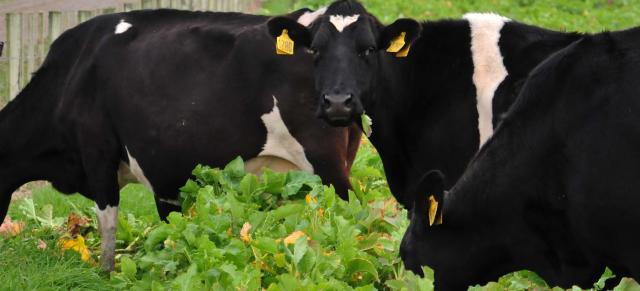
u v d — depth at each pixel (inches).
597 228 374.9
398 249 448.1
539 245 394.6
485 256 403.5
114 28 546.9
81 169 562.6
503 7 1430.9
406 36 487.5
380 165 639.1
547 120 380.8
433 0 1439.5
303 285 396.8
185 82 520.1
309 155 507.5
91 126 541.0
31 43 739.4
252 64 507.2
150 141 527.8
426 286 372.8
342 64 480.4
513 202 390.9
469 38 487.2
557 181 380.8
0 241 525.3
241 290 402.6
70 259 499.5
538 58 468.4
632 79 364.8
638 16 1412.4
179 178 530.9
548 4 1471.5
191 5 956.0
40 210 615.2
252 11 1241.4
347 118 477.1
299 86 502.0
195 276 414.0
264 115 507.5
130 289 448.1
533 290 414.3
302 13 522.3
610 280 391.9
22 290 455.8
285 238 441.4
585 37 382.3
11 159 567.5
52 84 555.5
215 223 458.0
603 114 367.6
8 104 565.3
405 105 500.7
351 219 470.0
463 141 482.3
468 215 398.6
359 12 497.0
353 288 432.1
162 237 468.8
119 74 534.6
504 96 470.0
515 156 388.5
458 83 484.4
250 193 489.7
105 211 544.7
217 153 517.0
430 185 384.8
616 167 364.2
